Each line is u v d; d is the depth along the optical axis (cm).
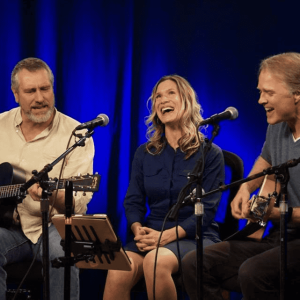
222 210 684
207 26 774
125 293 543
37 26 796
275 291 475
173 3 786
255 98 754
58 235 591
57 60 799
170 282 522
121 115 793
